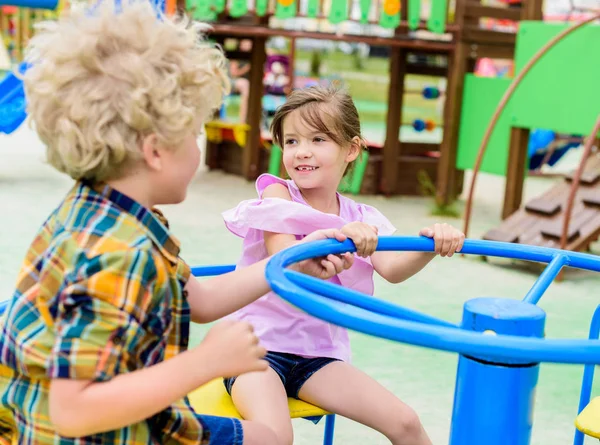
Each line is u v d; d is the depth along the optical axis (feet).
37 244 3.31
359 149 5.52
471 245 4.39
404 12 16.81
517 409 3.13
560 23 13.19
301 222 4.81
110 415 2.95
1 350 3.25
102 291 2.96
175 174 3.38
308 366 4.58
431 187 17.56
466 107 15.79
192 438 3.43
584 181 12.50
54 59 3.21
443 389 7.29
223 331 3.22
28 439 3.21
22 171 17.42
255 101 18.08
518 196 14.43
